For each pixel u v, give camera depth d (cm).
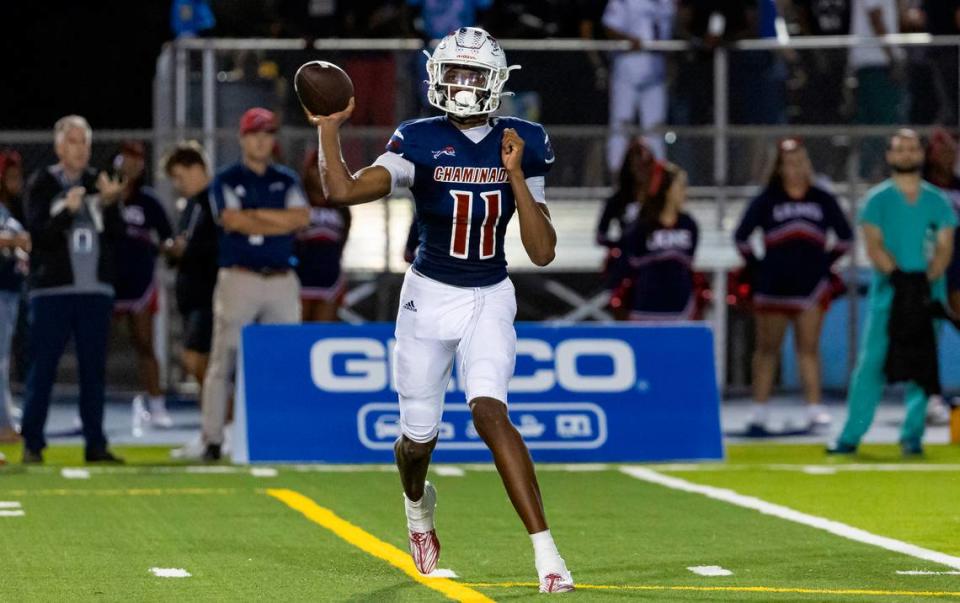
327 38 5994
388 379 4184
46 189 4041
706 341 4294
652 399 4250
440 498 3538
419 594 2411
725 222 6075
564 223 6072
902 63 5934
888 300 4328
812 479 3894
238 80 5744
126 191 5025
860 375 4388
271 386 4144
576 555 2809
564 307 6244
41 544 2895
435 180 2395
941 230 4331
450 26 5856
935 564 2716
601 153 6003
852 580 2555
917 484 3803
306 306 5034
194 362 4438
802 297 5012
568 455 4200
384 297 5984
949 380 6138
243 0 6203
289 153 5703
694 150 6022
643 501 3503
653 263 4988
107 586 2488
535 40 6191
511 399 4197
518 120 2461
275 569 2644
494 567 2678
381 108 5744
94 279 4112
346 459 4131
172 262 4466
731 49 5956
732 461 4291
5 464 4084
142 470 4016
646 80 5944
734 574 2609
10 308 4647
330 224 5019
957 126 5922
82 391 4162
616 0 6031
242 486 3709
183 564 2691
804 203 4975
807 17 6284
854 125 5956
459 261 2419
